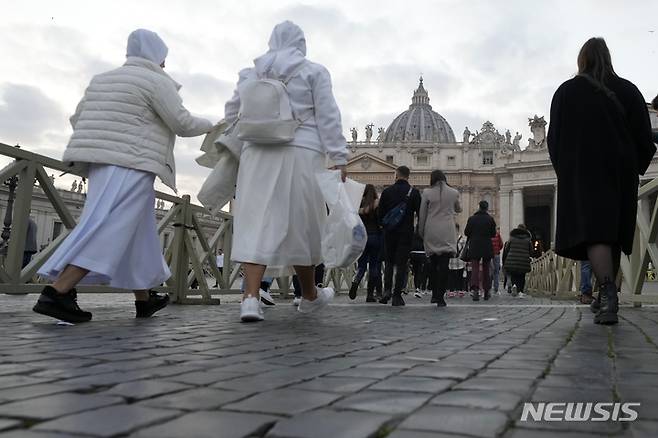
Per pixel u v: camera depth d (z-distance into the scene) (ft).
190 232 24.47
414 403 5.73
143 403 5.63
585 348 10.23
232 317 16.80
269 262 14.70
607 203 13.65
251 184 15.10
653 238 20.63
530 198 229.25
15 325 13.03
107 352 9.11
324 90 15.56
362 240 15.07
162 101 14.14
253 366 8.02
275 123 14.75
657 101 18.58
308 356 9.07
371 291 32.35
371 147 289.33
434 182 28.19
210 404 5.61
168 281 23.53
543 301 35.91
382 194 27.81
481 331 13.58
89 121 13.85
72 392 6.09
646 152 14.74
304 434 4.60
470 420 5.08
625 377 7.31
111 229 13.33
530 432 4.83
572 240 13.96
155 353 9.12
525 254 46.24
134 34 14.99
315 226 15.87
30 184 16.60
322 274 32.35
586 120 14.20
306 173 15.34
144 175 14.10
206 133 16.12
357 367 8.00
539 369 7.91
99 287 19.27
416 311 22.03
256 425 4.84
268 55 15.83
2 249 17.90
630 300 22.63
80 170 14.52
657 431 4.92
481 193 277.44
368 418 5.10
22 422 4.85
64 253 13.03
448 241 27.43
